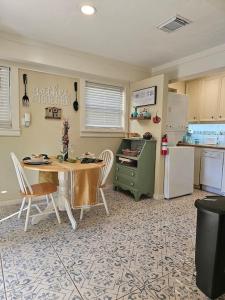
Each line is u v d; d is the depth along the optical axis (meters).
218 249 1.30
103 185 2.74
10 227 2.33
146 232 2.28
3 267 1.65
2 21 2.34
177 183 3.51
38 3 1.98
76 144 3.54
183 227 2.42
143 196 3.56
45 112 3.20
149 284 1.50
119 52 3.21
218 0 1.94
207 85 4.41
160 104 3.35
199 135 4.81
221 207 1.29
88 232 2.26
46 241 2.05
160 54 3.28
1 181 2.94
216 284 1.34
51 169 2.09
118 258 1.80
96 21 2.30
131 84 3.99
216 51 2.94
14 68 2.88
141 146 3.73
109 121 3.91
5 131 2.89
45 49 2.94
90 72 3.36
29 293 1.39
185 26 2.38
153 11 2.08
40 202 3.10
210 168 3.92
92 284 1.49
